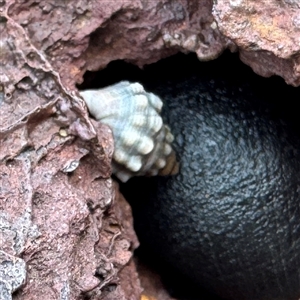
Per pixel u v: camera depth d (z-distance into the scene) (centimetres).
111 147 9
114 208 9
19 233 8
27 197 8
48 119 9
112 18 9
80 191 8
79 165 9
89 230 8
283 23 8
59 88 9
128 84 9
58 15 9
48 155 8
